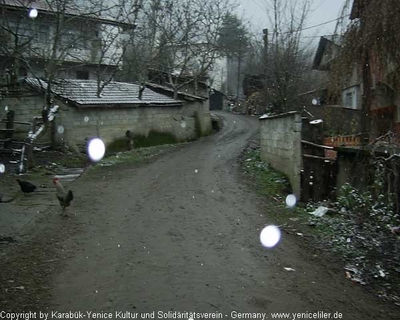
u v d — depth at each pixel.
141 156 18.55
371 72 9.82
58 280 5.39
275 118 12.89
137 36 28.50
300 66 21.50
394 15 8.70
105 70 25.67
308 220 8.51
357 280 5.83
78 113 19.58
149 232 7.52
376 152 8.63
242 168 14.62
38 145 17.97
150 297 4.94
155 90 28.53
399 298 5.45
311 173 10.28
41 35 21.33
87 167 15.59
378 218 8.29
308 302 4.97
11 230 7.55
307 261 6.36
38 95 18.84
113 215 8.67
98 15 20.28
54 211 8.98
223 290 5.17
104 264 5.96
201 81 34.38
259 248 6.79
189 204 9.62
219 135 28.80
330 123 14.09
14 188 11.47
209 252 6.53
